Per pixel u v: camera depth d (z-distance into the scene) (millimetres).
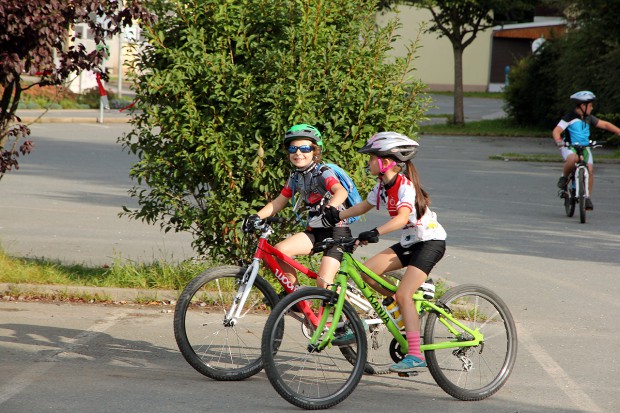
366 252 26438
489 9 90562
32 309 18281
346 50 18938
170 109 18516
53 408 12172
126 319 17875
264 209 14656
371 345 14305
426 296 13727
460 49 92438
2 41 17641
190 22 18828
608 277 23719
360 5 19312
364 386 14219
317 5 18562
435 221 13617
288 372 14180
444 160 60594
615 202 40625
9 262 20750
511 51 156375
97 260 23812
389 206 13492
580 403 13430
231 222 19156
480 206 37938
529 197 41625
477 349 13984
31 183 40531
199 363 13938
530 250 27547
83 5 17672
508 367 13984
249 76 18391
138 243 26906
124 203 35500
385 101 19047
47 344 15789
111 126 77562
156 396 12984
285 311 12781
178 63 18266
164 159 19078
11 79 17703
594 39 73938
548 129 90062
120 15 18438
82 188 39562
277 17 18891
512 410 13062
